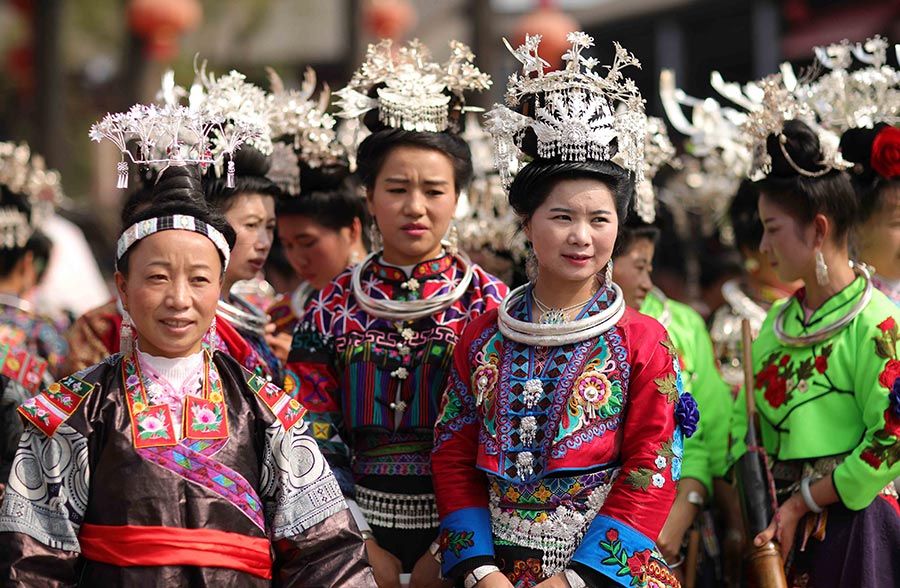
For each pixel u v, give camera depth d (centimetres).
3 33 3228
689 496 952
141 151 723
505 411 727
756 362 906
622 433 720
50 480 650
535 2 2358
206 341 755
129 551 639
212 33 3155
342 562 686
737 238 1154
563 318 737
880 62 970
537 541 715
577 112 714
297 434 697
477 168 1149
